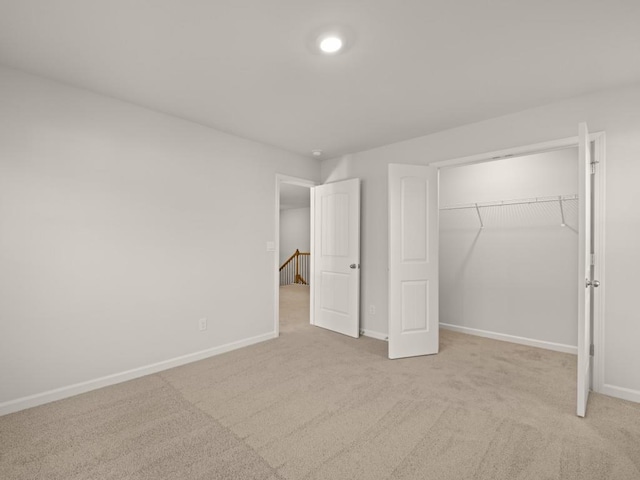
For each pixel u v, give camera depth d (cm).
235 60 205
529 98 256
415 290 321
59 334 230
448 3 155
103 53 197
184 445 178
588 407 217
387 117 295
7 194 210
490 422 200
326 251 419
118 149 259
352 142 365
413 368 287
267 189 374
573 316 331
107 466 161
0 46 189
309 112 285
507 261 374
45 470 158
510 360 307
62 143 232
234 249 341
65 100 234
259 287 365
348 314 389
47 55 199
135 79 229
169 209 290
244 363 299
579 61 204
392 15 164
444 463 163
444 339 378
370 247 388
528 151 277
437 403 223
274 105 271
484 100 260
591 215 244
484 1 153
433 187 330
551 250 346
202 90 245
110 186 255
